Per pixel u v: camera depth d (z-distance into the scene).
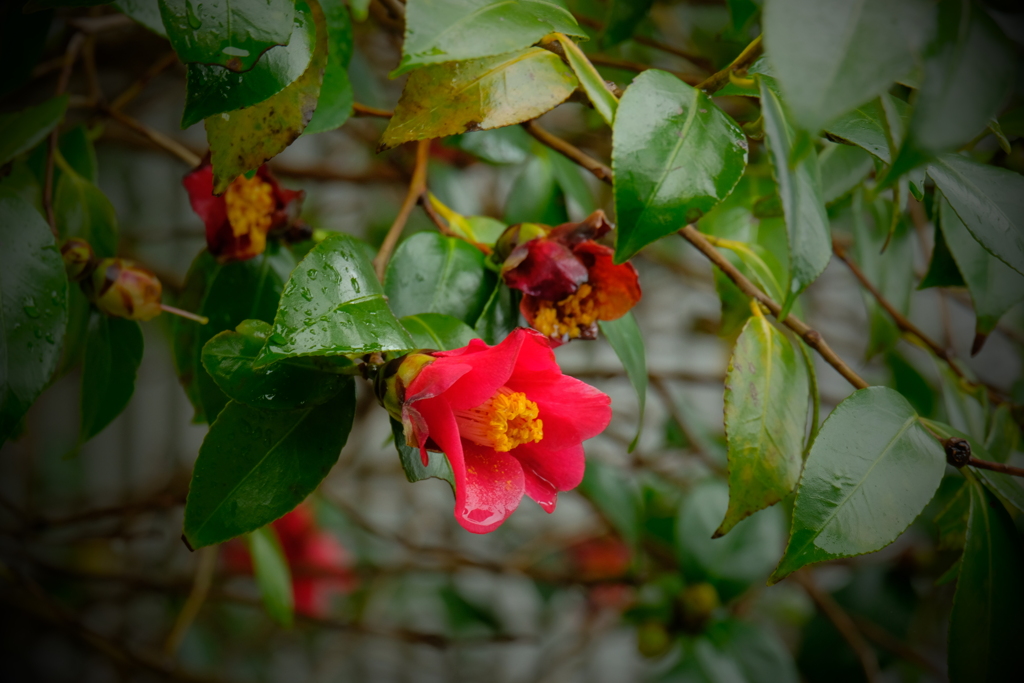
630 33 0.45
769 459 0.36
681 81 0.34
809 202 0.33
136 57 0.68
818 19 0.29
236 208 0.39
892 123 0.33
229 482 0.33
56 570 0.66
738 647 0.54
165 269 0.80
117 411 0.40
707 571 0.55
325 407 0.34
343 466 0.81
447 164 0.61
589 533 0.81
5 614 0.77
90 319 0.39
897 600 0.66
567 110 0.70
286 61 0.33
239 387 0.33
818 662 0.66
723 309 0.46
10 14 0.39
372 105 0.50
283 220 0.40
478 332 0.37
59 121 0.39
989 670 0.35
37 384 0.34
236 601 0.71
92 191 0.42
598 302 0.38
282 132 0.35
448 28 0.31
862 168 0.43
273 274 0.40
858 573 0.68
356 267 0.33
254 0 0.32
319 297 0.32
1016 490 0.35
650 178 0.33
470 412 0.34
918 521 0.62
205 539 0.33
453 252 0.39
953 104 0.29
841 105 0.29
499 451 0.34
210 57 0.32
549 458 0.35
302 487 0.34
